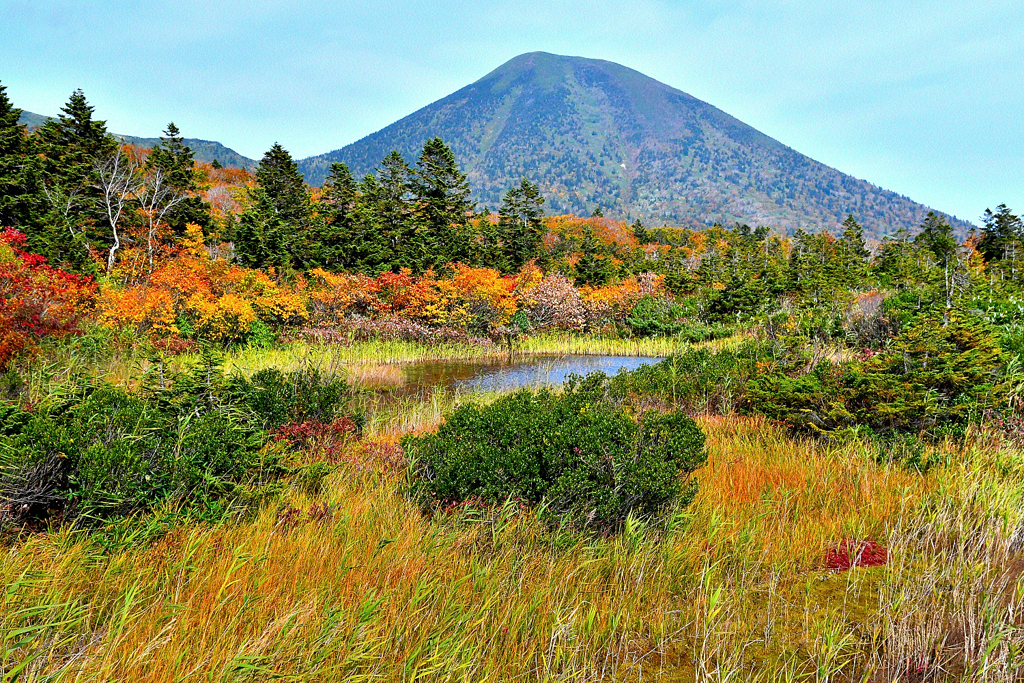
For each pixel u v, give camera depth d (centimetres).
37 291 1188
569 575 339
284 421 636
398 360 1748
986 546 397
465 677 251
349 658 251
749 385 828
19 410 398
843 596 348
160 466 392
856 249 4869
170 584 301
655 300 2588
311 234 2980
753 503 477
